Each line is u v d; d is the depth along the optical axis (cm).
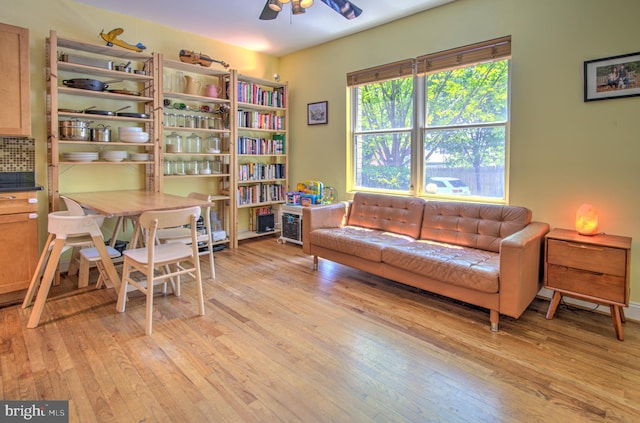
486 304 246
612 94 263
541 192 302
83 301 288
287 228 479
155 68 377
